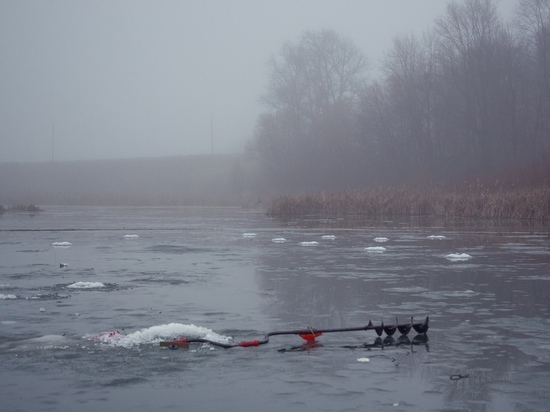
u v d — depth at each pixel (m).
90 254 20.41
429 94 62.06
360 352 8.66
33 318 10.60
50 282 14.48
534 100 57.06
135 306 11.64
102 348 8.78
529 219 36.91
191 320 10.48
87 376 7.61
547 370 7.81
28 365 8.02
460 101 59.44
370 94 66.31
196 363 8.12
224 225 34.94
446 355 8.47
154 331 9.41
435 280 14.59
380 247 21.33
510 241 24.00
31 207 57.66
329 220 38.97
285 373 7.73
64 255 20.17
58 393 7.04
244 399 6.86
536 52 57.59
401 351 8.68
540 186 42.97
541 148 54.84
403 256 19.36
